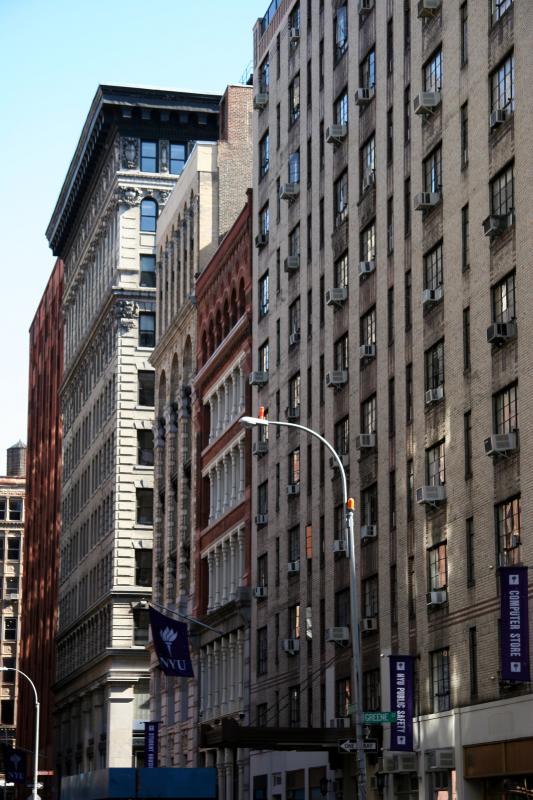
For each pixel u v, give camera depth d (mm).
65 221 159500
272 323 83688
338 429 71062
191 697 98812
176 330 109812
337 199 73188
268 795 79438
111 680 122062
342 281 71875
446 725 55531
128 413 129250
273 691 79750
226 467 93688
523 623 47344
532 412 49656
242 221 90938
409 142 63125
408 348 62031
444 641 56438
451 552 56219
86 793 66000
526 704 49031
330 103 74938
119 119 131500
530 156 50625
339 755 66688
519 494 50531
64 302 166500
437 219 59250
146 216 132125
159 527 115312
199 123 132625
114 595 125000
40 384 189625
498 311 53219
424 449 59562
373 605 65312
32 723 172125
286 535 78938
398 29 64875
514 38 52312
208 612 96125
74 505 152875
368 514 66375
